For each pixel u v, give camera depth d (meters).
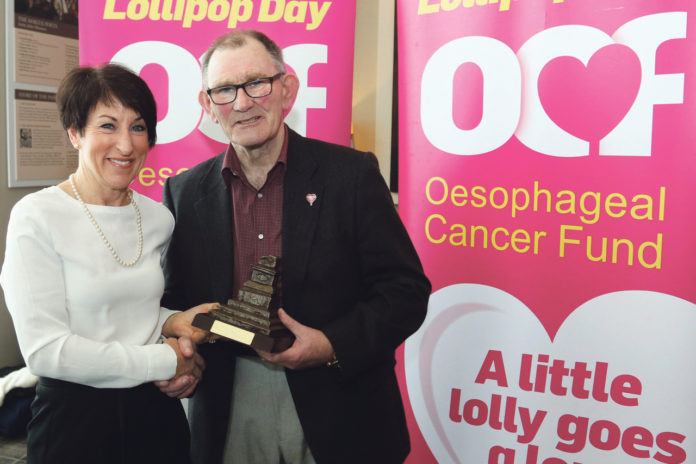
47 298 1.22
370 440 1.47
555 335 1.77
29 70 3.44
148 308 1.39
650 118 1.58
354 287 1.48
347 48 2.04
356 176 1.45
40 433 1.27
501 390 1.88
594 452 1.74
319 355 1.34
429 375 2.00
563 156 1.71
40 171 3.57
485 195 1.84
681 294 1.59
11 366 3.43
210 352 1.52
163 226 1.47
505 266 1.83
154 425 1.38
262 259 1.35
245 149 1.42
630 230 1.63
